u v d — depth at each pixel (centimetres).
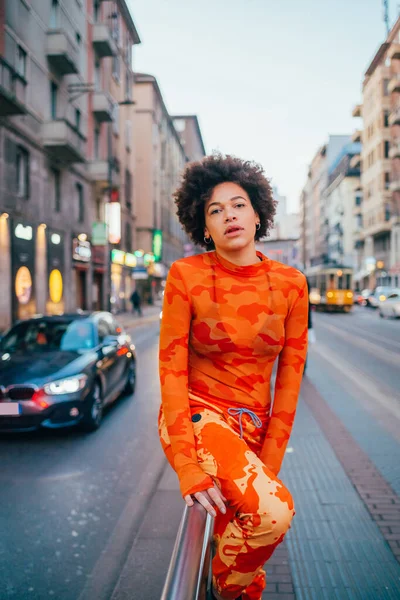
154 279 4909
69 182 2381
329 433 553
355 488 394
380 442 518
